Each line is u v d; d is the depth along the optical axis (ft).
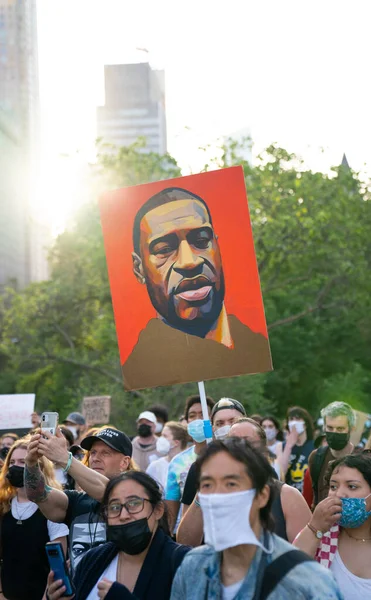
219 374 21.48
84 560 15.39
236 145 108.68
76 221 113.80
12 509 21.77
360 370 125.18
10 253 277.23
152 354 21.97
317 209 104.53
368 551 16.51
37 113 273.95
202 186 21.98
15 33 261.85
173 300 21.97
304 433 35.86
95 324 122.93
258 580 11.52
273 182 106.93
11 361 118.11
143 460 39.45
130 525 14.57
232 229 21.76
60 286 117.60
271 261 107.45
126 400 96.53
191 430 20.67
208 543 11.61
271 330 124.67
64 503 19.33
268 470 11.86
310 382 128.98
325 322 130.31
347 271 107.04
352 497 16.43
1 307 123.24
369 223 113.09
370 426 34.99
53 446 18.11
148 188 22.35
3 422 34.94
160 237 22.17
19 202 281.33
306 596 11.25
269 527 12.10
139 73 574.97
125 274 22.36
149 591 14.52
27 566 21.56
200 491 11.89
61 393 117.29
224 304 21.67
